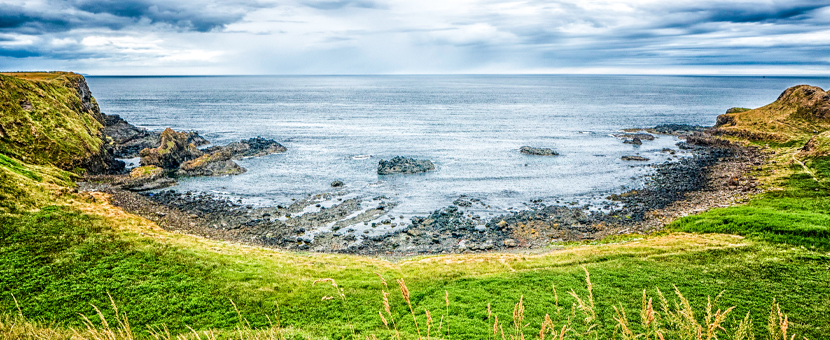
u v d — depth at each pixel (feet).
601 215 184.85
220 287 93.15
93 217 135.95
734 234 136.56
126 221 142.31
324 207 195.93
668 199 204.64
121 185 216.13
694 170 263.49
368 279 101.96
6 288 86.58
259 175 254.06
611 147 353.92
